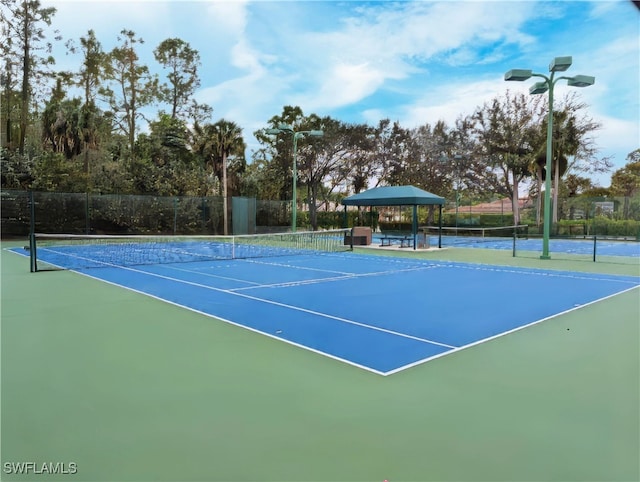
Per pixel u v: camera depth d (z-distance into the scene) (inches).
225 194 1290.6
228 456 118.4
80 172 1142.3
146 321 264.5
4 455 118.6
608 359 196.7
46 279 431.5
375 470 112.3
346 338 229.1
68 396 156.0
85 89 1605.6
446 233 1432.1
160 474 110.2
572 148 1309.1
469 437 128.6
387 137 1625.2
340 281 426.3
